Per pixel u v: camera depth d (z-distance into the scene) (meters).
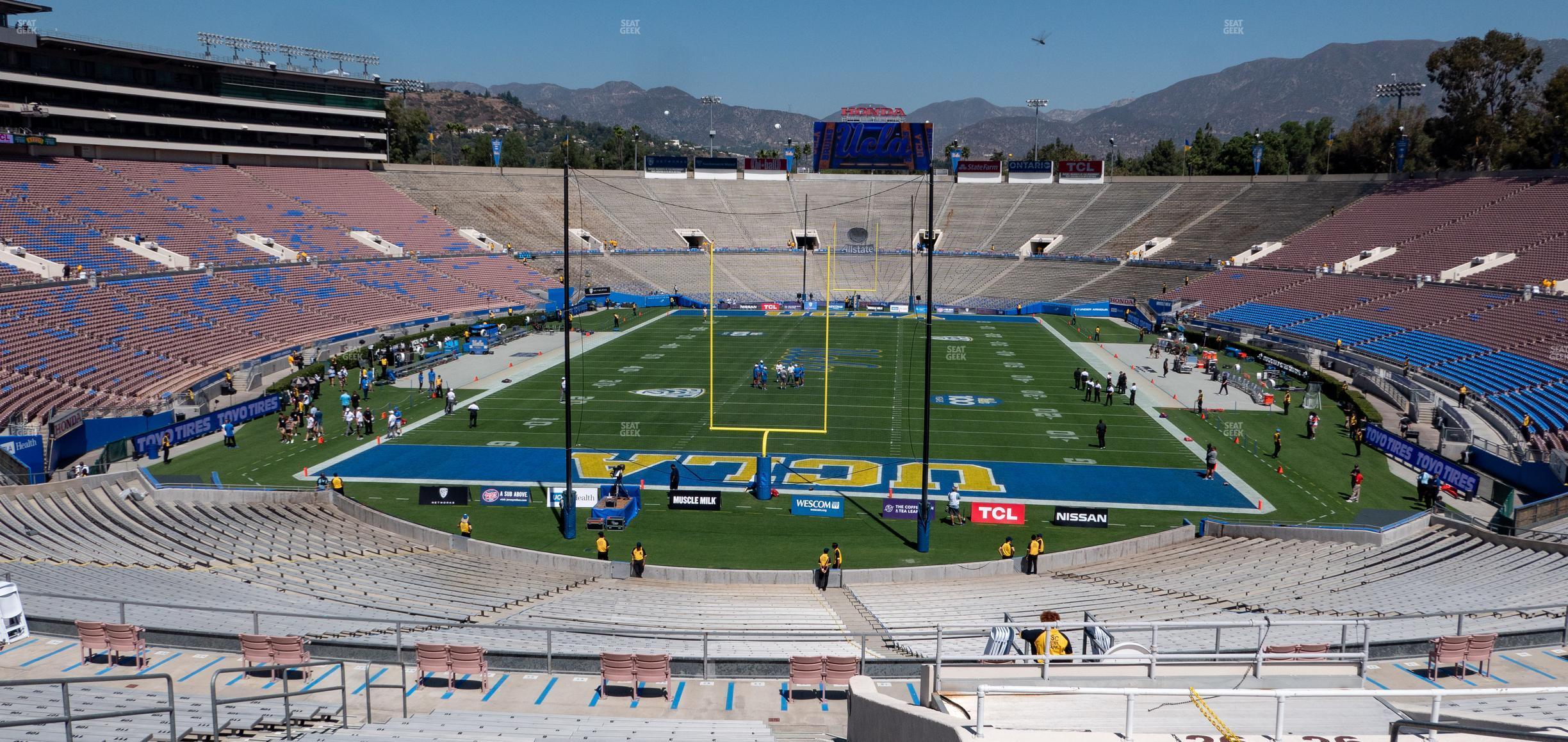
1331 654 9.62
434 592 18.59
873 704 9.34
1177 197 87.56
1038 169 96.00
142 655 13.43
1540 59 75.56
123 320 43.81
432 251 72.31
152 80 65.12
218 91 68.75
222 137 70.38
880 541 25.62
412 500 28.81
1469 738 7.65
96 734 9.95
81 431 32.38
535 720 11.25
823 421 38.69
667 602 18.94
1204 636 14.73
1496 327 45.84
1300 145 122.38
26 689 11.72
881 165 90.69
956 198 95.81
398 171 83.44
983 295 79.94
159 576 17.81
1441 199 68.00
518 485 30.27
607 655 12.82
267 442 35.16
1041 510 28.25
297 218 67.75
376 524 26.16
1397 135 87.31
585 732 10.76
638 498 27.98
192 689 12.40
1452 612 14.48
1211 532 25.89
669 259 85.25
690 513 27.92
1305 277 65.25
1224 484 30.69
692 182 96.62
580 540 25.61
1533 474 28.53
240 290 53.16
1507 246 56.62
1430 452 32.50
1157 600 17.91
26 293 42.41
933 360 53.09
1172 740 7.80
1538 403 35.81
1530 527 23.19
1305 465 32.97
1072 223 88.81
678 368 50.03
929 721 8.10
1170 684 9.02
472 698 12.80
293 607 16.16
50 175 57.41
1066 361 53.25
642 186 94.81
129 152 64.88
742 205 94.69
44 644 13.80
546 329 63.72
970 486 30.52
